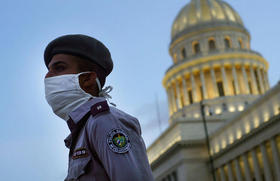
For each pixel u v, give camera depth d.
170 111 112.31
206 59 106.31
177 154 85.56
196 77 108.19
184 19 116.00
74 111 2.90
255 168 68.38
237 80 104.56
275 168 62.62
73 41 3.07
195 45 112.81
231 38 111.00
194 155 83.81
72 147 2.86
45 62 3.23
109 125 2.63
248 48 115.31
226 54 105.69
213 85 104.06
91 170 2.67
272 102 67.00
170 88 112.69
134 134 2.70
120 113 2.80
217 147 82.25
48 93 3.03
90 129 2.69
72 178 2.70
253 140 68.69
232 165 77.25
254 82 105.38
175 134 90.31
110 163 2.52
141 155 2.63
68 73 3.03
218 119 90.88
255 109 71.00
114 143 2.56
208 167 82.69
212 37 110.81
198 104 102.69
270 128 63.91
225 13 114.75
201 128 89.38
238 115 75.25
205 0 117.94
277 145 62.91
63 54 3.05
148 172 2.59
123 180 2.46
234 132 76.88
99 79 3.16
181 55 113.94
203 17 113.56
